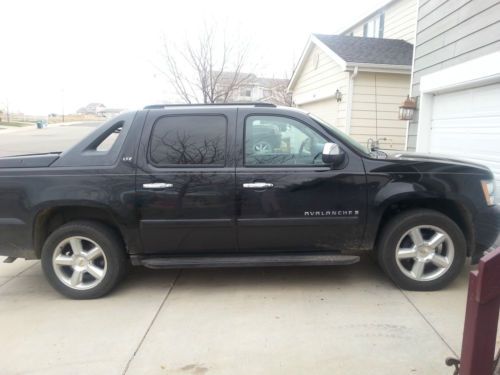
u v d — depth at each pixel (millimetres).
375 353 3070
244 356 3074
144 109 4172
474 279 1981
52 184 3932
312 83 14234
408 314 3633
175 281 4508
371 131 11305
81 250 4098
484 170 4082
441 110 7586
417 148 8078
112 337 3389
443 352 3064
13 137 30781
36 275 4844
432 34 7566
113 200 3934
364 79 11047
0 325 3633
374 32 16703
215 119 4070
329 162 3850
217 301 3990
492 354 2029
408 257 4051
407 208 4148
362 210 3984
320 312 3707
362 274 4562
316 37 13172
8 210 3969
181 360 3051
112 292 4258
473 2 6355
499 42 5812
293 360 3010
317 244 4113
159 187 3932
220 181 3943
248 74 15312
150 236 4027
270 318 3627
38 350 3227
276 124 4066
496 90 6086
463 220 4188
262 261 4066
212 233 4035
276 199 3969
